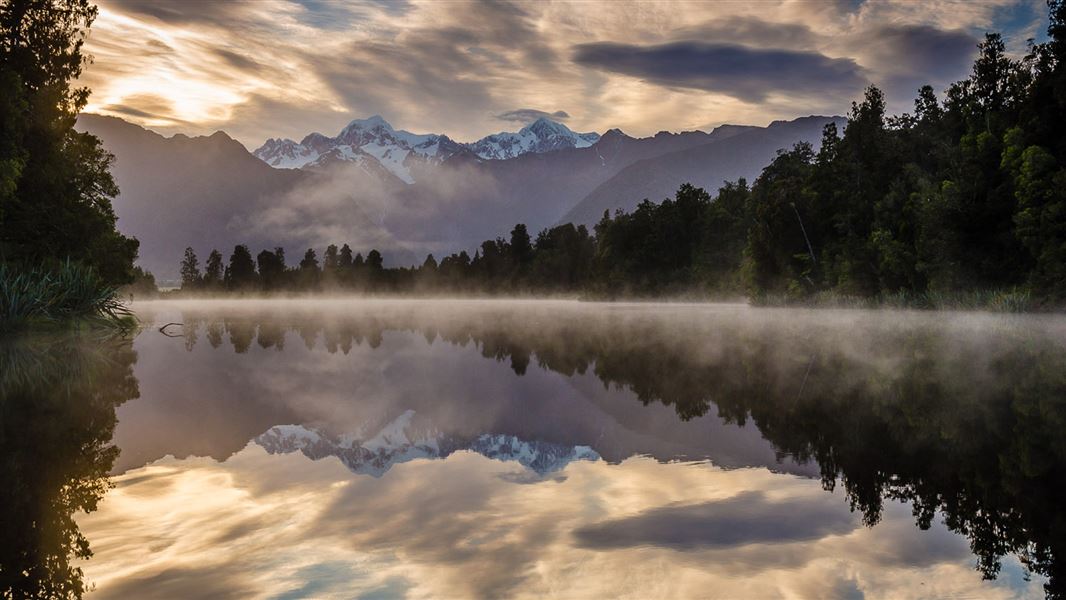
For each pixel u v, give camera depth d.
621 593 4.24
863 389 14.16
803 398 13.27
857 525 5.65
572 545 5.13
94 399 14.26
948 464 7.86
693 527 5.59
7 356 23.31
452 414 12.28
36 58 38.22
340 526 5.62
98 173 46.25
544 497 6.57
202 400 14.15
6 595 4.25
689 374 17.86
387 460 8.42
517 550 5.04
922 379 15.57
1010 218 45.47
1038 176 40.41
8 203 37.56
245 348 28.56
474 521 5.73
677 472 7.66
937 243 48.44
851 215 63.16
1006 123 49.22
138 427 10.98
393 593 4.25
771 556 4.91
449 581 4.43
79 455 8.80
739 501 6.40
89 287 36.09
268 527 5.59
